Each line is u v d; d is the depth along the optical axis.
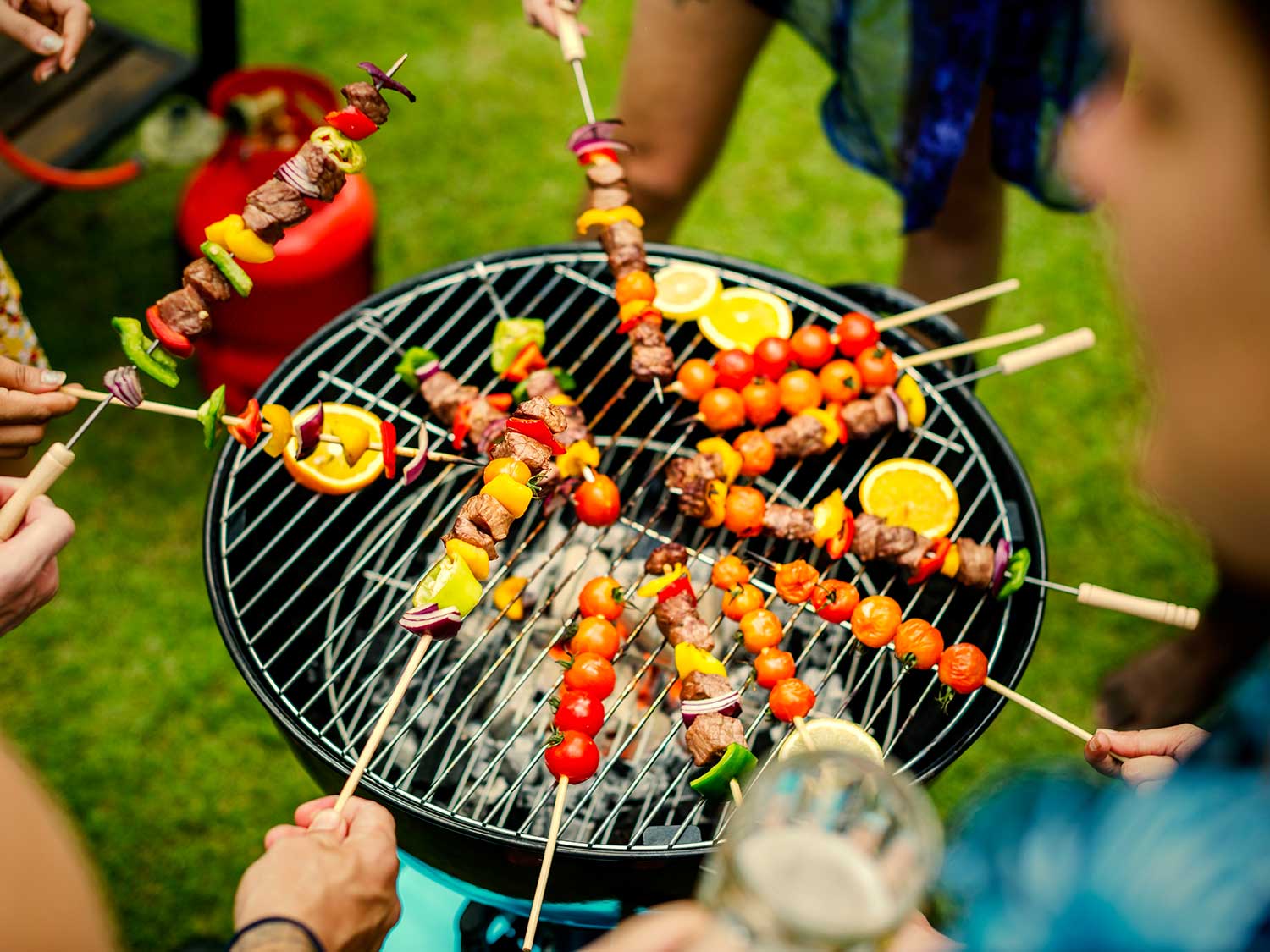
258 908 1.27
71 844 1.18
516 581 2.11
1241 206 0.68
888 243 3.87
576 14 2.18
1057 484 3.42
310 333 3.05
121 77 3.60
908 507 2.03
